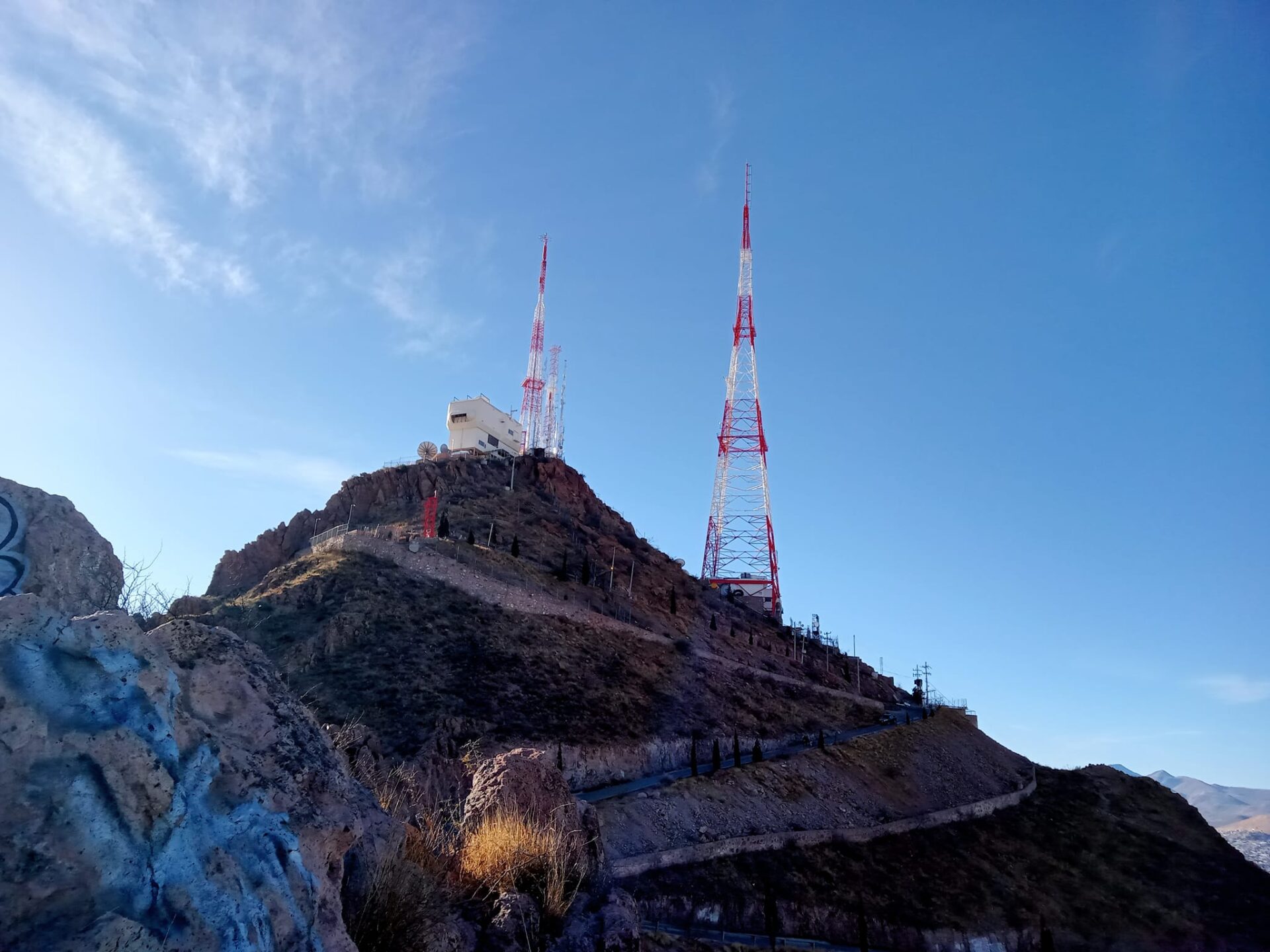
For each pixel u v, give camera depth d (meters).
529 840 8.23
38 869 3.85
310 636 66.12
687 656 94.50
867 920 60.22
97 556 6.90
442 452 132.62
